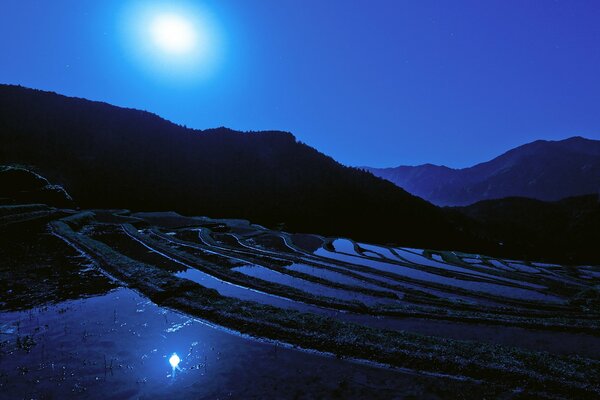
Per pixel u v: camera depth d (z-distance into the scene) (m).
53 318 12.63
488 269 32.16
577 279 31.03
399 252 39.34
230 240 36.75
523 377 9.56
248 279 19.77
